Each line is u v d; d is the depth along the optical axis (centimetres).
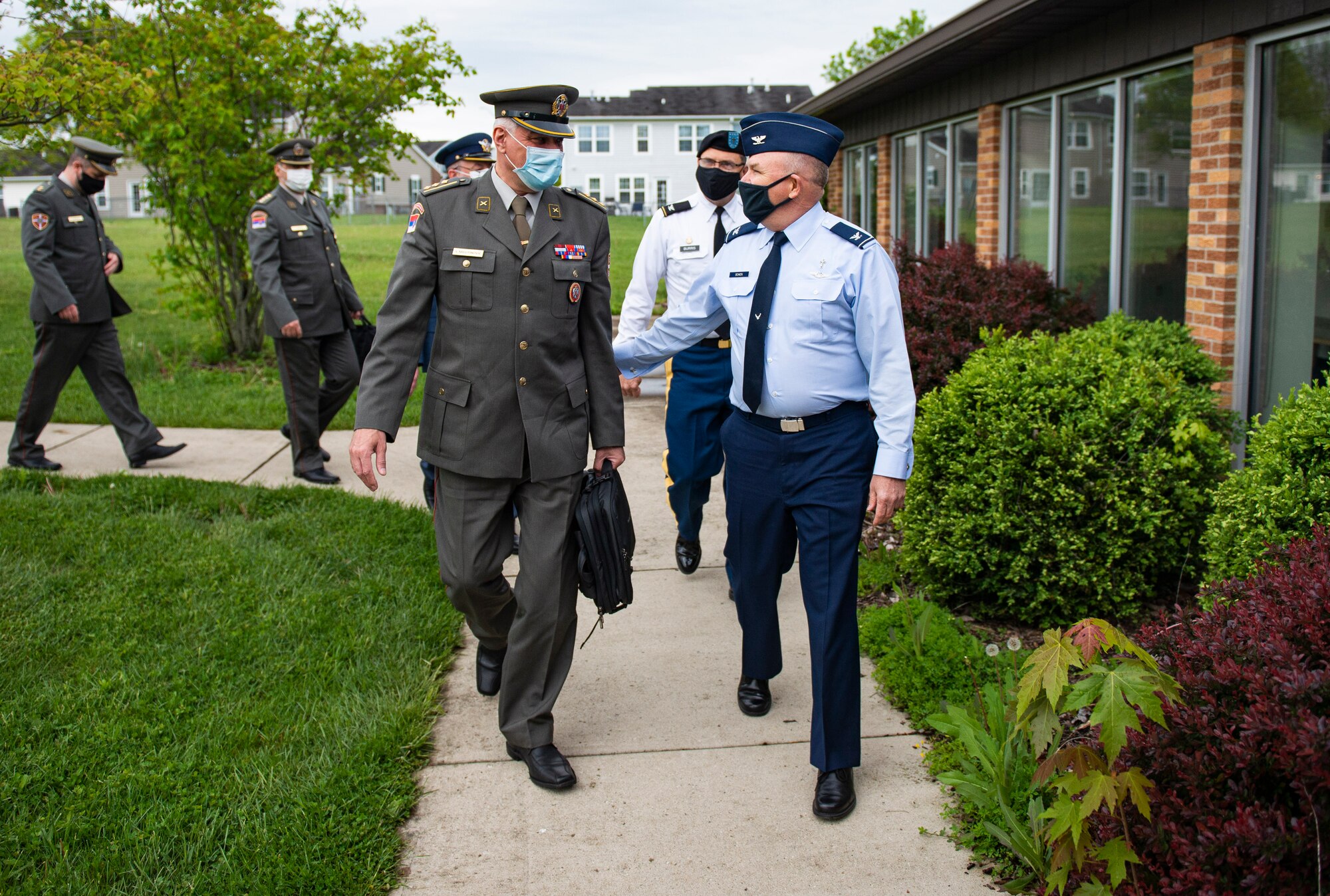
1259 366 541
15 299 1562
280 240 585
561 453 304
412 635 394
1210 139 545
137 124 883
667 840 281
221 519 518
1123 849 214
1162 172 612
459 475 307
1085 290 711
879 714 350
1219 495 351
